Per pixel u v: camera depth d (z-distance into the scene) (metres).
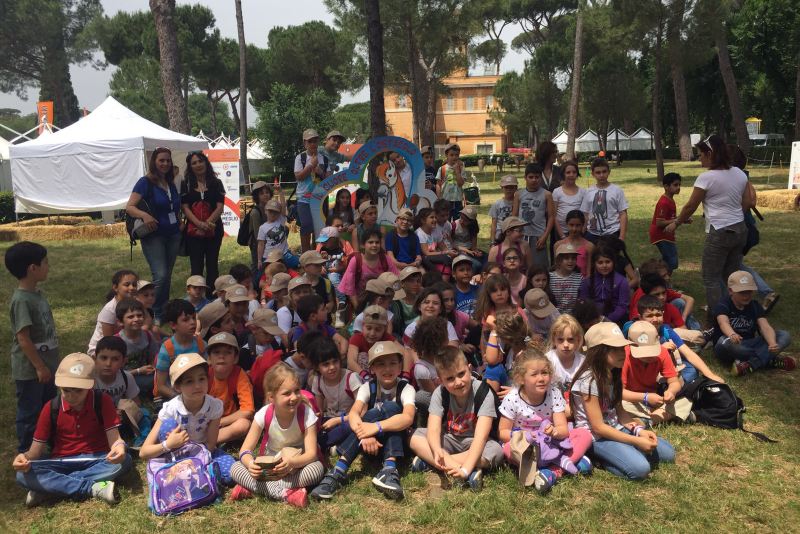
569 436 4.31
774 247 11.67
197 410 4.27
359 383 4.75
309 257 6.90
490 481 4.13
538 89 45.56
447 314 5.81
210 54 44.47
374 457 4.54
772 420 4.93
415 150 9.08
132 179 17.25
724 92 43.78
